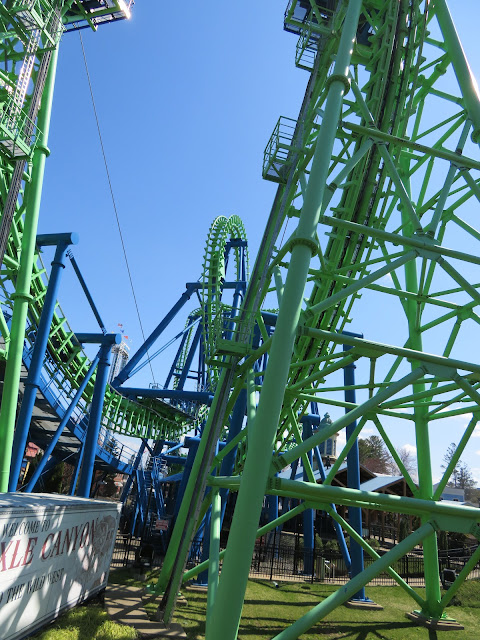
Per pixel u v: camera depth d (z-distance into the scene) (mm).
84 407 23438
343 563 21453
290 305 6613
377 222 12570
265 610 12469
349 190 11977
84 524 9914
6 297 16562
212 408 12984
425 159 12938
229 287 26625
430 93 12836
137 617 10242
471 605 15680
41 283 18844
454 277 8445
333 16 11953
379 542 35500
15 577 7141
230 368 11578
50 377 19625
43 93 15898
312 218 7086
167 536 20141
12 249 16828
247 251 28016
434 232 8547
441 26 10070
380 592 16859
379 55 11773
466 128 9398
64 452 26016
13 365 13648
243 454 19531
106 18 20453
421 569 23516
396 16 11102
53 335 19438
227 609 5629
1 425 13211
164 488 37312
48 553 8227
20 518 7184
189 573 10828
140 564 15711
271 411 6145
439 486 12633
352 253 12469
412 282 14914
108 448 25297
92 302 20031
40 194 15266
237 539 5785
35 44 14961
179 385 32719
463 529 7766
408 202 8617
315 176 7391
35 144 14820
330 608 6516
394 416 13594
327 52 11641
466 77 9547
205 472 10555
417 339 13914
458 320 12117
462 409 12125
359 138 11766
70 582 9398
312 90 11852
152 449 29594
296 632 6316
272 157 11523
